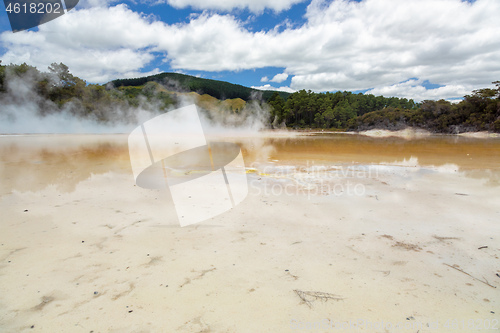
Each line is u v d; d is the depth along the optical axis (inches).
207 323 61.6
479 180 204.2
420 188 181.0
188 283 76.2
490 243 101.0
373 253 93.7
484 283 77.0
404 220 124.0
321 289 74.0
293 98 1663.4
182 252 93.8
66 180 196.2
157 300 69.2
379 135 1005.8
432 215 130.0
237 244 100.0
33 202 145.2
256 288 74.3
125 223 119.0
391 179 209.5
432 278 79.4
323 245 99.5
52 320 62.0
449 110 1000.2
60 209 135.1
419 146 490.6
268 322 62.1
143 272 81.4
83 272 80.7
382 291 73.3
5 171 221.3
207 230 112.7
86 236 105.2
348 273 81.6
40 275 78.8
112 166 253.8
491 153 370.6
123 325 60.8
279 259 89.6
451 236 107.0
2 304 66.8
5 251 92.2
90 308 66.1
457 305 68.0
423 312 65.6
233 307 66.9
